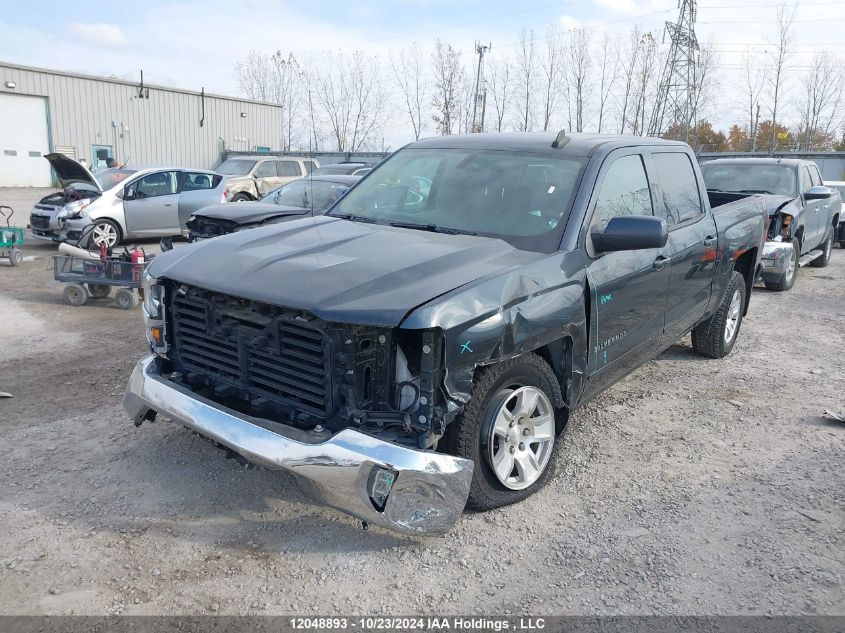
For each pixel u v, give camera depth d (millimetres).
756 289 10852
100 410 5102
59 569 3184
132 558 3295
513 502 3812
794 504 3971
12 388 5555
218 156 42031
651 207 4855
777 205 10250
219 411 3355
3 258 12078
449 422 3301
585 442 4766
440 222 4324
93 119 35656
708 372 6418
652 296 4770
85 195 13430
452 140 5074
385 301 3092
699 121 51500
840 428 5141
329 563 3307
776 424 5188
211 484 4012
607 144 4582
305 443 3094
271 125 45594
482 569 3291
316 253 3684
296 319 3205
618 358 4516
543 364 3793
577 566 3328
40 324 7754
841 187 16906
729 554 3457
